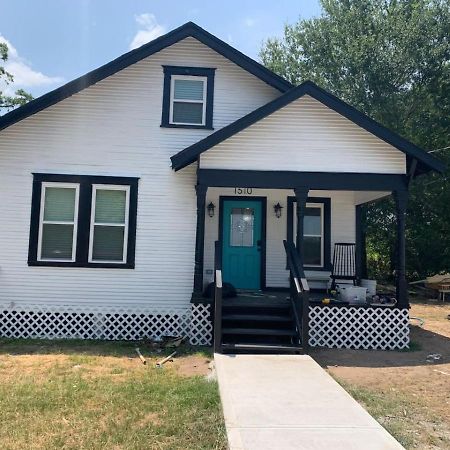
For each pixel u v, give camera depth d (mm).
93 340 9711
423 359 8273
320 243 11938
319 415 4867
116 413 5156
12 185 10203
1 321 9969
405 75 23844
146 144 10523
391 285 22938
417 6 23688
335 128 9539
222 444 4289
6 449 4188
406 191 9445
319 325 9312
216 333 8156
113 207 10367
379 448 4066
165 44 10438
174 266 10305
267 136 9477
